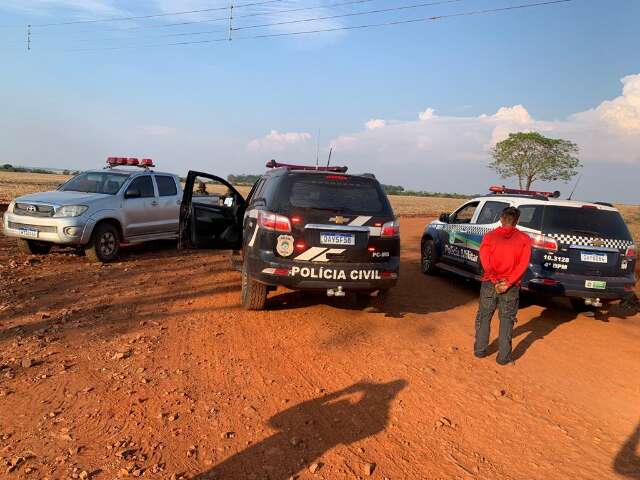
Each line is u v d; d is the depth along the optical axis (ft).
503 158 145.79
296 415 12.71
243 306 21.97
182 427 11.73
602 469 11.36
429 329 21.03
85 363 15.15
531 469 11.16
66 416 11.98
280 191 19.97
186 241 27.02
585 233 23.25
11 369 14.47
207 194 41.81
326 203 19.90
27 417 11.86
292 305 23.35
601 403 14.90
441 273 34.96
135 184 35.09
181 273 29.37
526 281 23.35
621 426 13.53
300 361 16.42
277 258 19.40
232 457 10.68
